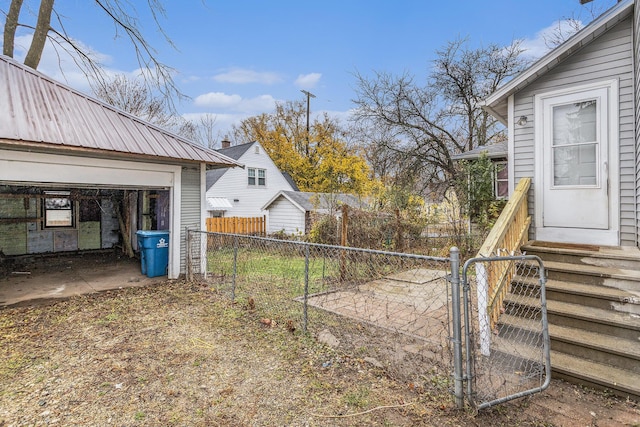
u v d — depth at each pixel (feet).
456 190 37.60
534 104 16.12
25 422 8.07
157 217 25.89
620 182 14.01
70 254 32.73
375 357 11.23
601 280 11.89
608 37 14.19
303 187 87.40
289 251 27.25
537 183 15.97
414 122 53.78
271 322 14.39
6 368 10.70
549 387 9.23
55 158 17.72
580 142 14.98
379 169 61.00
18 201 30.89
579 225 14.94
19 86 19.17
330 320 14.82
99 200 34.78
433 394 8.96
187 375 10.32
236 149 65.51
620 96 13.94
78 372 10.50
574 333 10.64
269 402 8.91
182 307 16.88
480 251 10.44
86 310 16.43
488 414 8.13
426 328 13.66
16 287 20.75
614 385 8.79
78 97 21.24
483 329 10.27
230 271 24.34
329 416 8.29
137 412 8.50
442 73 52.95
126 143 19.33
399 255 9.71
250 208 62.75
